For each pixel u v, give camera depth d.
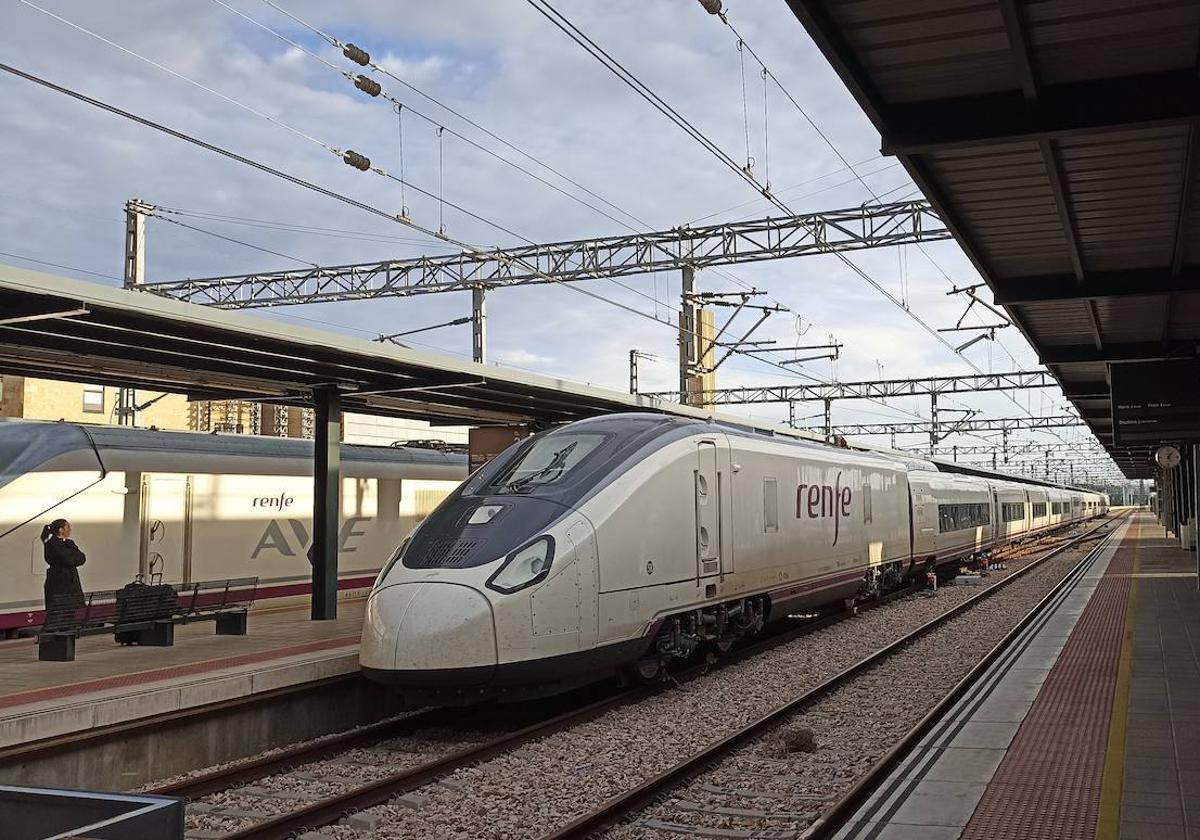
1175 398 17.34
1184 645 14.20
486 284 27.88
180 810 3.93
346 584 20.39
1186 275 12.54
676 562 12.60
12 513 14.65
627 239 26.14
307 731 11.13
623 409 18.42
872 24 6.55
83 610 12.03
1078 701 10.30
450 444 25.64
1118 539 53.00
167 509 17.05
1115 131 7.53
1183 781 7.35
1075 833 6.24
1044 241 11.42
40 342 11.87
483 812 7.88
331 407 15.02
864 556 19.67
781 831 7.24
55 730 8.59
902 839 6.21
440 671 9.94
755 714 11.22
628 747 9.77
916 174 8.73
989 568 35.09
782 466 15.95
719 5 11.40
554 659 10.58
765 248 24.91
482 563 10.46
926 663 14.37
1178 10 6.33
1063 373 21.61
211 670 10.62
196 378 14.48
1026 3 6.24
